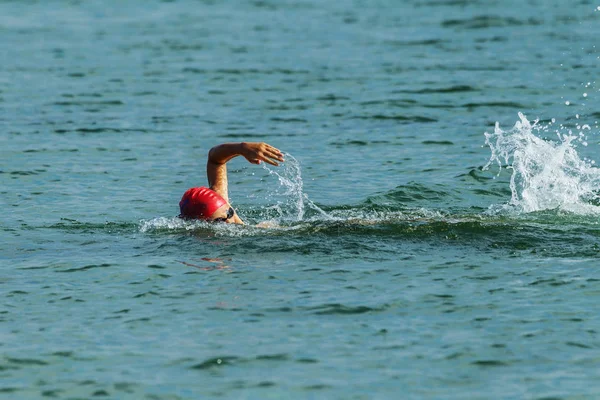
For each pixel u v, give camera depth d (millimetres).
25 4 127562
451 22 103000
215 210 34812
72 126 60031
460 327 25703
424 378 22766
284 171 47875
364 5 119625
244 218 38594
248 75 77938
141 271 30750
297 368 23406
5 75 79062
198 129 59188
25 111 64875
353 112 63312
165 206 41125
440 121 60094
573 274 29438
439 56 83875
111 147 54219
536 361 23594
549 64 77750
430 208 39938
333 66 81000
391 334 25328
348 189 43719
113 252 33094
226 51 89938
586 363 23422
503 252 31750
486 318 26250
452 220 34938
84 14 118438
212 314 26984
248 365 23641
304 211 39594
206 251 32531
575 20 100500
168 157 51750
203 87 73438
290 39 96188
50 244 34500
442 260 31062
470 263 30719
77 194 43344
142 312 27297
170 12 119125
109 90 72438
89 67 82688
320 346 24656
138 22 110938
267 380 22781
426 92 68938
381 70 78438
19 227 37156
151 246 33562
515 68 76625
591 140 53000
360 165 48875
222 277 29922
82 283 29891
